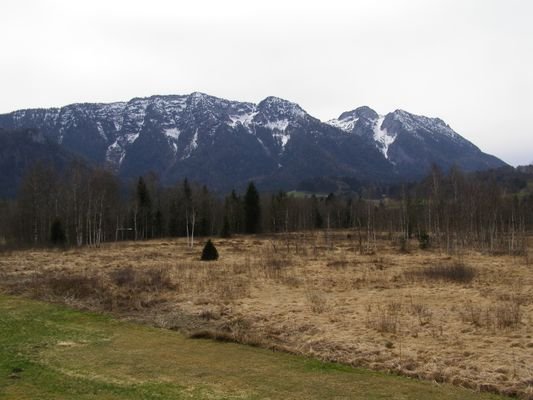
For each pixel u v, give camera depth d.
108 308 22.38
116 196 83.62
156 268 35.91
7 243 67.69
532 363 14.16
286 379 12.85
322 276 32.22
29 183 74.31
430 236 67.19
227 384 12.43
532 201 89.12
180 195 98.38
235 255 48.19
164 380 12.71
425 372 13.43
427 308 21.69
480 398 11.68
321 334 17.78
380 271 34.72
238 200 102.75
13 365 13.93
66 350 15.56
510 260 43.56
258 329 18.61
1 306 22.59
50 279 29.56
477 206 66.75
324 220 107.38
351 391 11.99
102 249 57.66
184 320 20.22
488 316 19.47
